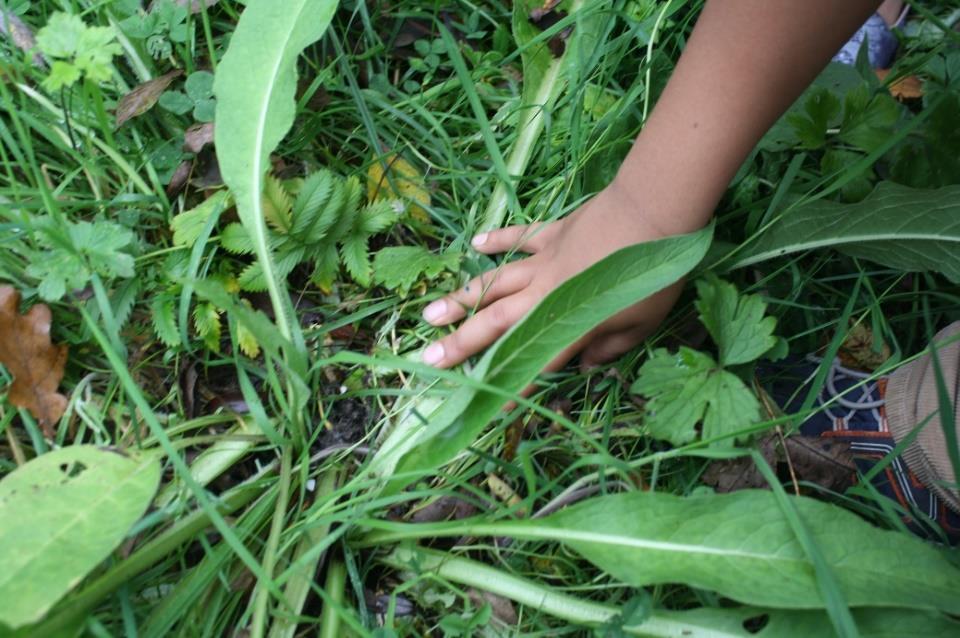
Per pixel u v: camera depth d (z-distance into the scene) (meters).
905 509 0.45
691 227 0.44
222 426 0.46
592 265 0.39
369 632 0.37
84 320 0.45
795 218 0.49
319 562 0.42
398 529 0.40
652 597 0.42
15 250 0.46
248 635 0.40
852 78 0.55
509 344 0.38
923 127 0.54
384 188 0.53
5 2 0.52
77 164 0.51
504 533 0.39
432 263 0.49
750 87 0.41
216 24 0.55
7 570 0.33
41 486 0.36
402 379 0.48
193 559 0.42
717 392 0.42
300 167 0.53
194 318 0.47
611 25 0.54
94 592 0.35
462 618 0.41
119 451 0.38
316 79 0.52
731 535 0.37
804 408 0.46
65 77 0.43
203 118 0.50
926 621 0.36
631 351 0.48
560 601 0.40
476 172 0.54
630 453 0.47
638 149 0.44
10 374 0.44
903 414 0.46
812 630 0.37
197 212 0.47
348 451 0.46
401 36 0.59
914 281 0.53
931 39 0.63
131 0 0.53
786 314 0.52
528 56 0.55
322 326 0.49
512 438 0.46
